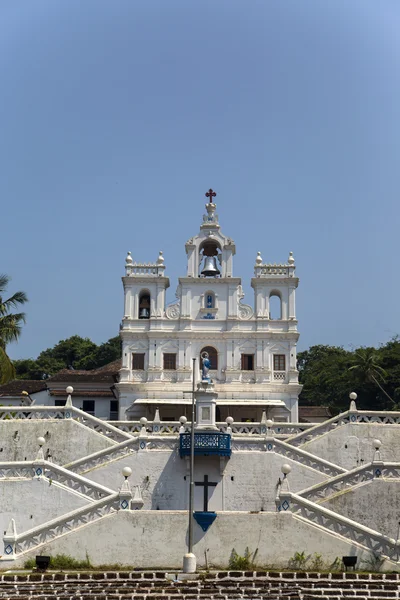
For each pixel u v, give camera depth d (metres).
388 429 40.34
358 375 76.19
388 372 77.81
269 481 36.00
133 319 56.78
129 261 57.69
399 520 31.45
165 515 28.62
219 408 54.88
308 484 35.75
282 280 57.16
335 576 26.38
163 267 57.44
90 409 62.56
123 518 28.55
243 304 57.41
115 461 36.19
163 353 56.25
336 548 28.08
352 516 31.52
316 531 28.30
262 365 55.75
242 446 36.66
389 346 87.06
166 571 27.06
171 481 36.03
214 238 57.97
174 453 36.34
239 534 28.41
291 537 28.31
